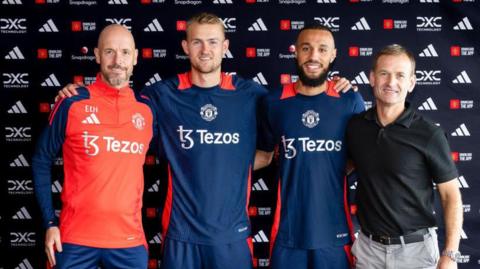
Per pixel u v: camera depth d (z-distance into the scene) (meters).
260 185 2.70
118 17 2.63
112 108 2.05
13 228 2.69
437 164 1.86
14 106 2.66
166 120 2.17
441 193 1.91
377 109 1.97
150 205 2.71
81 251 2.00
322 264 2.10
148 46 2.64
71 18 2.63
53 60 2.64
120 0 2.63
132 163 2.05
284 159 2.13
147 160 2.70
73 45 2.64
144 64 2.65
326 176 2.11
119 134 2.03
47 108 2.65
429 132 1.86
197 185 2.12
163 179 2.25
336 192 2.13
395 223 1.92
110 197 2.00
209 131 2.14
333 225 2.11
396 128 1.91
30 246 2.69
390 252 1.93
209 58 2.10
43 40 2.63
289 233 2.12
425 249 1.91
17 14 2.62
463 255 2.68
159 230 2.71
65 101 2.02
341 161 2.13
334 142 2.11
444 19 2.62
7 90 2.65
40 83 2.65
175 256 2.14
